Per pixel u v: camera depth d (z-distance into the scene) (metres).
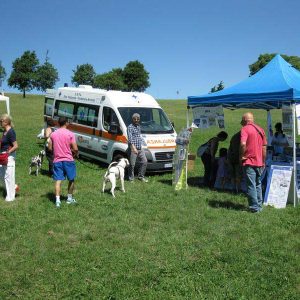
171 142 12.81
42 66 78.62
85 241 6.73
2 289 5.02
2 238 6.74
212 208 8.74
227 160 10.68
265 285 5.13
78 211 8.41
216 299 4.79
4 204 8.98
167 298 4.81
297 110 8.98
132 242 6.64
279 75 10.03
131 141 11.48
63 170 8.75
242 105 11.83
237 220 7.86
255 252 6.24
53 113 16.89
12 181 9.28
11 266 5.65
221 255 6.04
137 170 12.38
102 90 14.60
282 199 9.02
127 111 13.27
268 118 13.37
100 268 5.63
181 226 7.50
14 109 47.88
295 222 7.66
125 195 9.88
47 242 6.59
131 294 4.90
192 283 5.16
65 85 17.41
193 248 6.38
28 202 9.16
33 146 19.22
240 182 10.44
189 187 11.03
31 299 4.79
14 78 76.56
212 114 10.99
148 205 8.97
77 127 15.05
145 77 110.00
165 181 11.88
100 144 13.69
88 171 13.22
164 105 61.41
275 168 9.31
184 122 36.38
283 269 5.59
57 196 8.71
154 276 5.37
